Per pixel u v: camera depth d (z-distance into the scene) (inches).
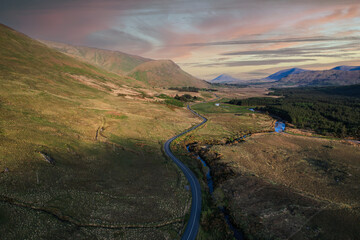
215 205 2121.1
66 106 4047.7
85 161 2370.8
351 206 2028.8
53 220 1408.7
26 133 2369.6
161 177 2512.3
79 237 1359.5
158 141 3944.4
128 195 1984.5
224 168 2876.5
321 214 1898.4
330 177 2645.2
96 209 1674.5
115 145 3102.9
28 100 3599.9
